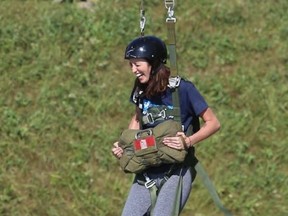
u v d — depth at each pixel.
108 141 34.41
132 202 18.70
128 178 33.19
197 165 18.77
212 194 18.61
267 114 36.38
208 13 41.81
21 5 41.66
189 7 42.25
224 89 37.34
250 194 32.81
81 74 37.44
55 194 32.12
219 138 34.88
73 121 35.16
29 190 32.16
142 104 18.73
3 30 39.59
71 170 33.06
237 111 36.47
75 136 34.56
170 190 18.33
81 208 31.72
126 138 18.62
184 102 18.36
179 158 18.11
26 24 40.16
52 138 34.25
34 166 33.25
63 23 40.22
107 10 41.38
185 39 39.97
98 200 31.98
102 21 40.50
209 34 40.56
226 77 38.06
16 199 31.75
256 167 34.03
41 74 37.38
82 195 32.16
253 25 41.53
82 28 40.06
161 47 18.33
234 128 35.34
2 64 37.69
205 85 37.34
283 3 42.75
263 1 42.81
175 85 18.23
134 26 40.50
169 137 18.17
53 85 36.78
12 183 32.34
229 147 34.59
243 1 42.69
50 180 32.62
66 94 36.38
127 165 18.58
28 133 34.28
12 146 33.78
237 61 39.16
